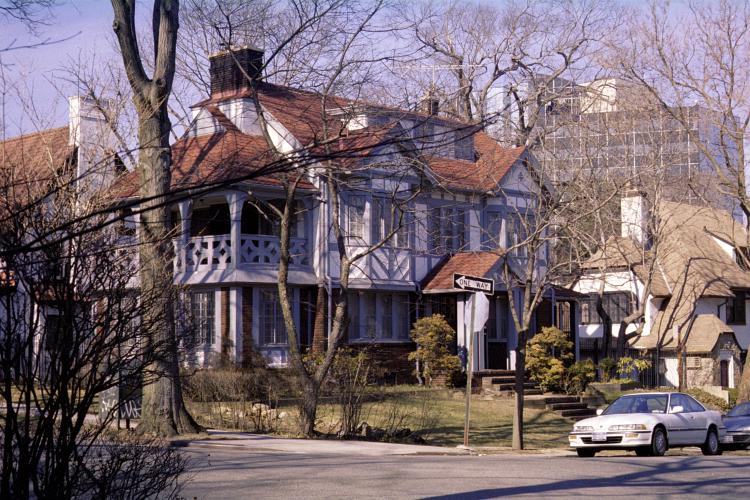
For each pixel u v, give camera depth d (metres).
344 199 33.91
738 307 51.84
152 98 20.11
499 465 18.00
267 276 32.62
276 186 32.06
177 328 16.66
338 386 25.39
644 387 44.97
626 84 37.16
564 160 36.44
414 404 31.00
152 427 21.12
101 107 23.03
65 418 8.59
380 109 23.72
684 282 44.81
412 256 36.81
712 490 14.55
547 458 20.81
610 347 49.06
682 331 48.06
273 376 29.03
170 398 21.36
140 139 20.08
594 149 42.06
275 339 33.44
